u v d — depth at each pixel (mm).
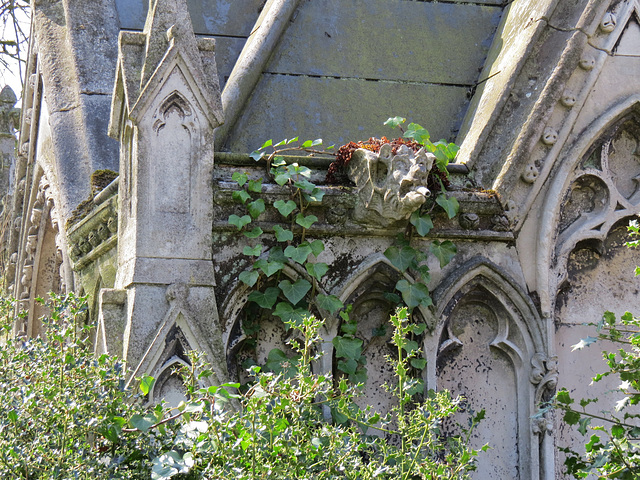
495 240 4805
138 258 4297
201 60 4543
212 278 4367
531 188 4844
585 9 5012
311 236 4633
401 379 4117
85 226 5254
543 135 4852
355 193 4617
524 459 4746
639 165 5125
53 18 7027
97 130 6125
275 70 5348
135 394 4055
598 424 4895
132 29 6840
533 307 4773
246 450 3535
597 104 4992
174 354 4234
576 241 4887
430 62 5676
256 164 4629
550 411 4734
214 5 6473
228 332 4445
